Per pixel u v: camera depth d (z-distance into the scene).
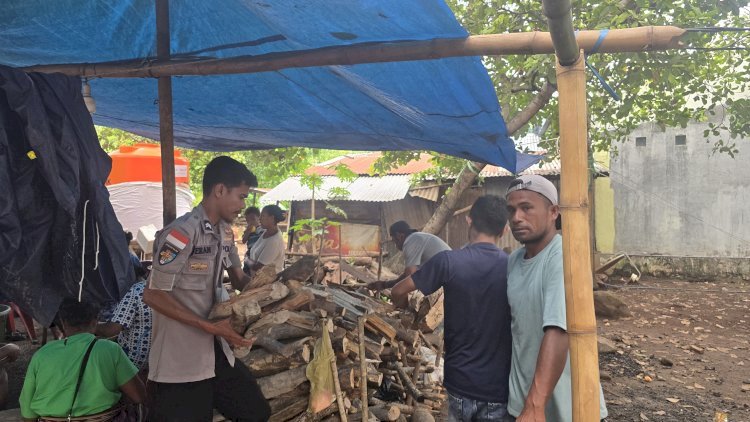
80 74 4.61
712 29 2.53
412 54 3.30
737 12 7.87
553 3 1.93
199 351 3.17
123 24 4.42
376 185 15.66
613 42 2.61
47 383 3.31
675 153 16.86
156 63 4.30
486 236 3.18
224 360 3.42
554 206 2.83
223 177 3.10
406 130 5.92
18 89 3.09
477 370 3.00
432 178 14.89
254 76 5.21
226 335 3.07
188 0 4.01
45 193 3.23
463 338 3.04
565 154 2.30
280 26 3.42
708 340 9.66
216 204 3.13
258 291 3.51
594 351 2.30
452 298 3.07
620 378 7.45
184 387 3.14
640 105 9.45
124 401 3.60
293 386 4.13
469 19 8.45
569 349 2.33
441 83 4.03
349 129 6.65
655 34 2.54
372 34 3.29
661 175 17.00
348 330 4.56
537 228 2.80
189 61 4.21
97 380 3.36
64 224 3.28
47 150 3.16
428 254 5.95
